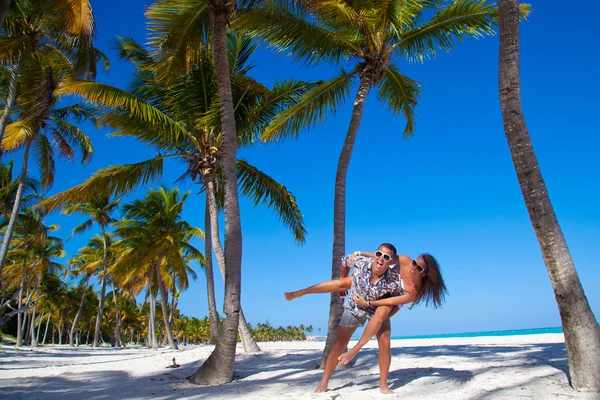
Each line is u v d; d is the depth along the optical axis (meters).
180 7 8.66
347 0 8.93
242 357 9.60
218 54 7.59
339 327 4.64
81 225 34.03
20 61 14.05
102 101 10.01
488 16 9.41
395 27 9.25
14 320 52.97
